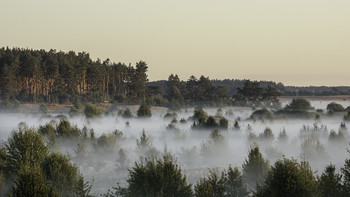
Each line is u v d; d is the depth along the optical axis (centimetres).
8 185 1262
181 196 1120
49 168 1225
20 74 10969
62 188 1170
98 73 11675
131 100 10725
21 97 9744
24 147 1361
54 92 10206
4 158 1375
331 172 1130
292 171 999
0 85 10150
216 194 1168
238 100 10844
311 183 988
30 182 976
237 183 1293
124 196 1179
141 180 1120
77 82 11300
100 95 11331
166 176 1127
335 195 1041
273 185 1006
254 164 1462
